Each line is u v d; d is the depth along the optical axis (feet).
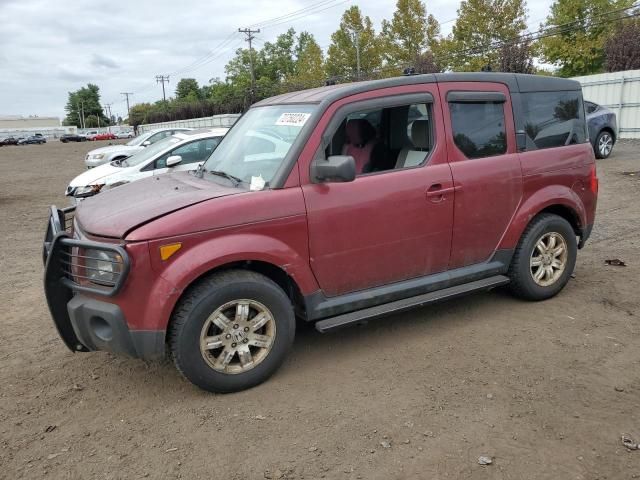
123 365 13.67
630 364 12.60
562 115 16.52
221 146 15.75
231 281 11.48
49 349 14.97
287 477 9.23
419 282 14.07
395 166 14.33
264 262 12.18
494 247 15.24
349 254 12.86
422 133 14.11
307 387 12.12
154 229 10.84
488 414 10.80
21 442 10.58
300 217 12.10
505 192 15.02
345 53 168.96
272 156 12.95
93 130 354.33
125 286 10.78
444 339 14.24
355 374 12.60
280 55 280.51
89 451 10.20
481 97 14.70
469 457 9.55
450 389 11.78
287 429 10.57
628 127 66.44
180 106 226.99
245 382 11.93
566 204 16.25
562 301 16.49
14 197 49.93
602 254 21.15
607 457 9.43
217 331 11.62
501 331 14.57
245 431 10.57
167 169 32.04
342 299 13.04
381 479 9.10
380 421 10.71
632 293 16.89
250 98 172.35
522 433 10.17
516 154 15.33
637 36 78.28
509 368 12.60
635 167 42.78
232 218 11.46
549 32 102.06
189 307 11.14
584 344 13.66
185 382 12.64
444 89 14.16
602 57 116.98
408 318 15.72
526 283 15.90
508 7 122.72
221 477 9.31
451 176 14.06
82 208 13.79
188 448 10.14
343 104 12.84
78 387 12.64
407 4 140.36
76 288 11.44
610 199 31.65
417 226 13.67
